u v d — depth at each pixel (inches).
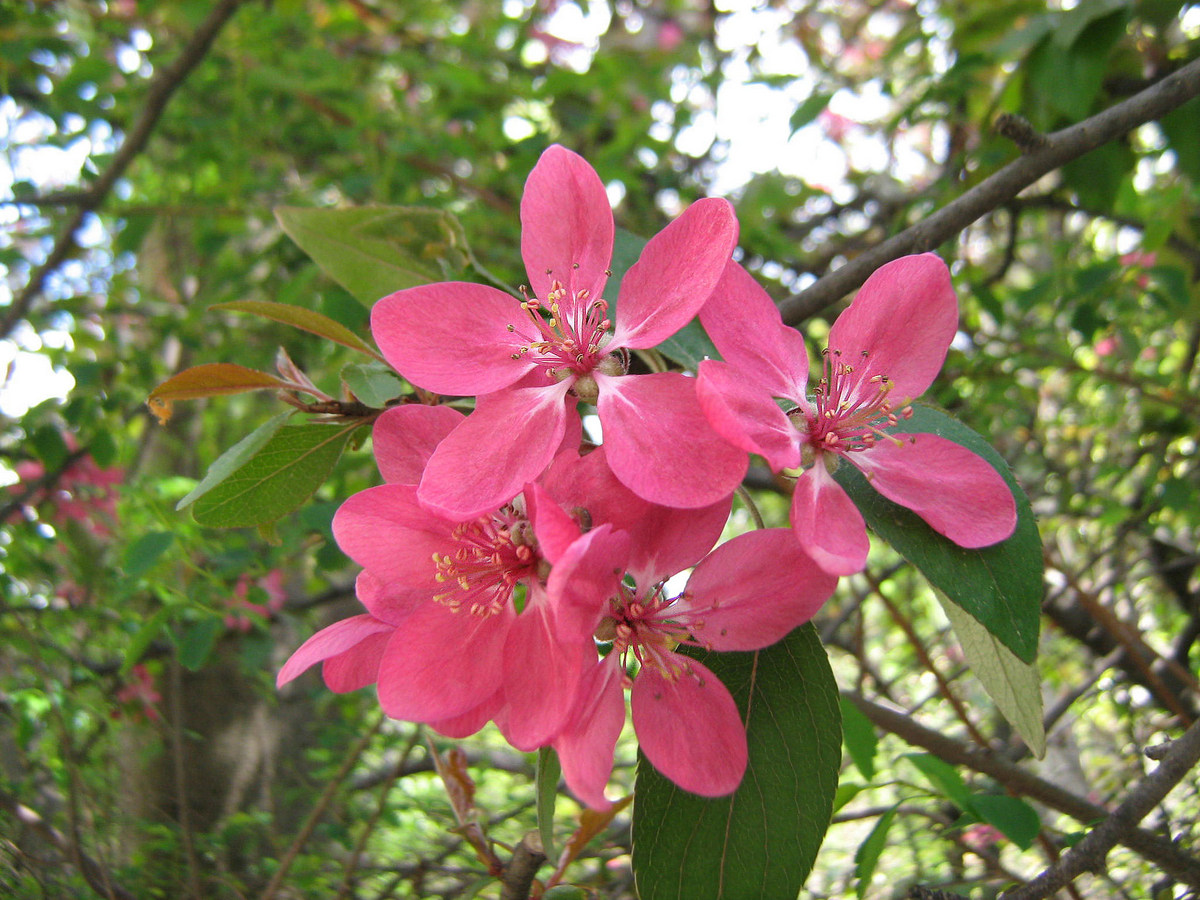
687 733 4.1
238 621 11.4
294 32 16.3
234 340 13.9
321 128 15.1
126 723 12.5
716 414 3.7
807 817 4.3
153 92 11.5
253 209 13.3
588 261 4.6
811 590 4.2
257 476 5.2
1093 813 6.6
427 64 14.5
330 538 9.8
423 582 4.5
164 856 11.6
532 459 4.4
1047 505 14.3
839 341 4.5
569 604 3.8
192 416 15.0
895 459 4.3
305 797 13.1
